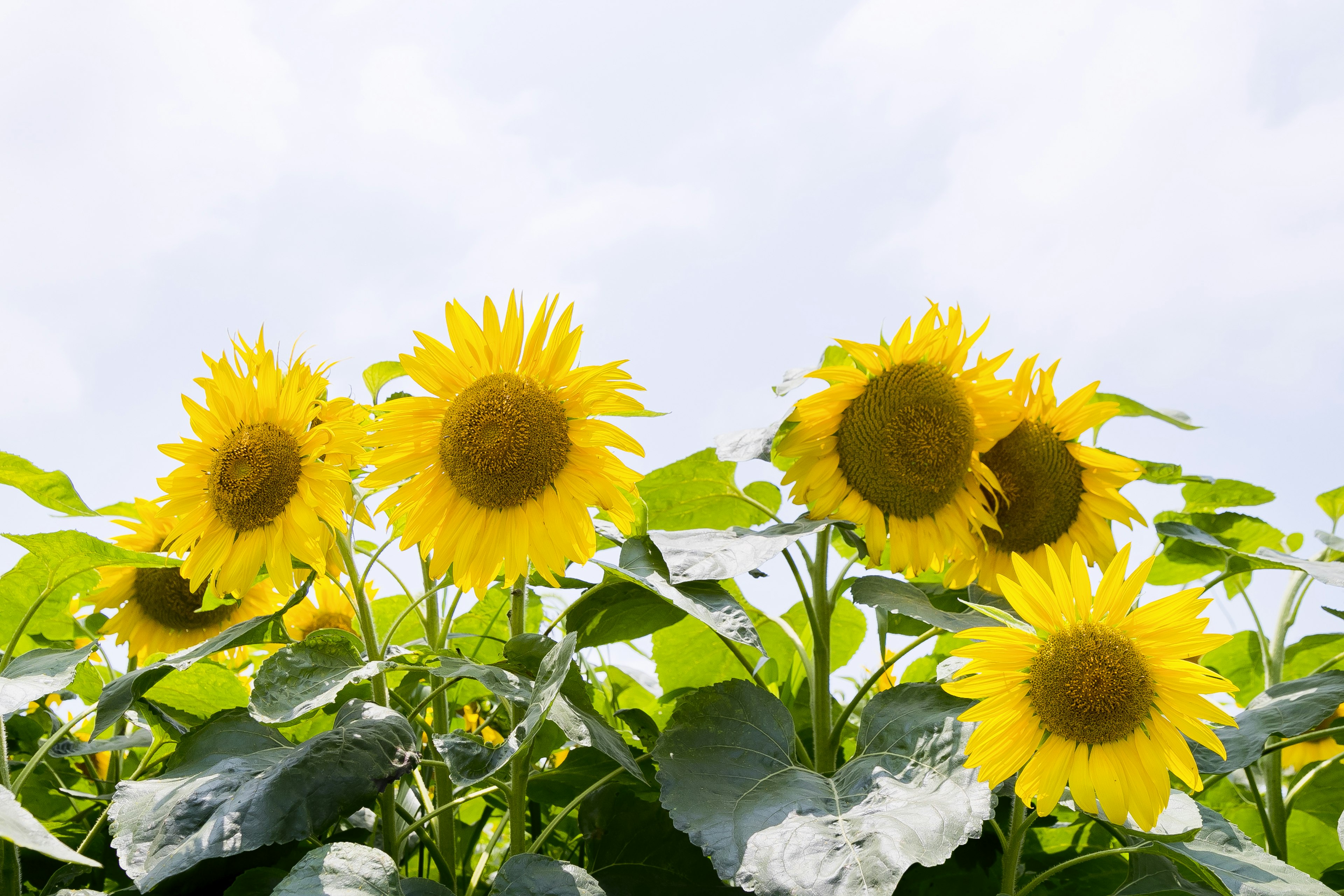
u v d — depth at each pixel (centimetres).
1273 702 168
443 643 167
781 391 172
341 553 161
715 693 158
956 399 163
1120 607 146
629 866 158
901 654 163
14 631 175
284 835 137
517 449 157
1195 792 144
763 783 151
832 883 137
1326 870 168
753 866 140
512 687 150
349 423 156
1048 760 145
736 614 158
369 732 145
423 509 160
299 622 191
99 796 163
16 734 173
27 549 157
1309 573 165
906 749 153
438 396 160
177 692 171
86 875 157
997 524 169
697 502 181
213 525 159
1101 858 166
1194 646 144
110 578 182
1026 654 146
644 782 152
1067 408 169
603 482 158
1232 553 171
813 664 169
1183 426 183
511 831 154
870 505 165
